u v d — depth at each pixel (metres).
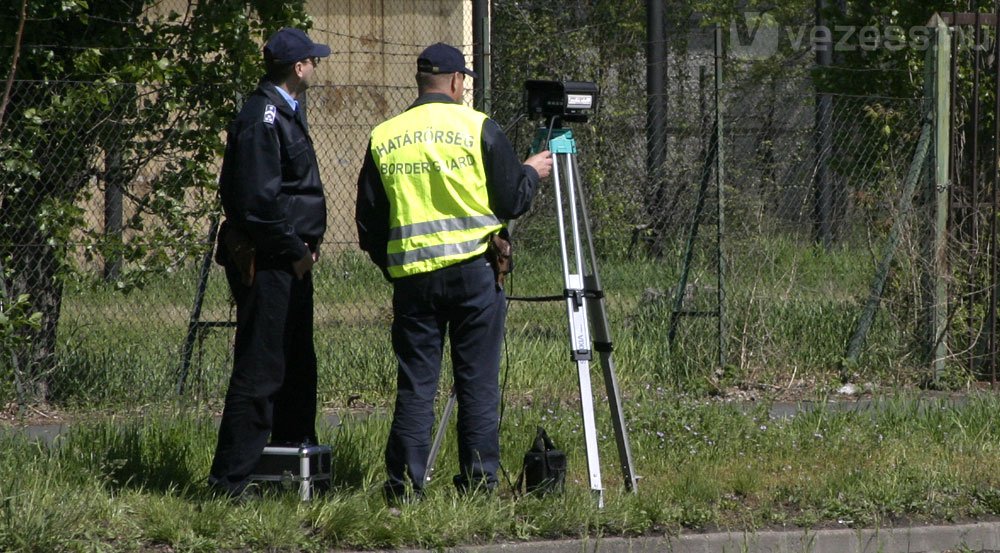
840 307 37.66
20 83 31.06
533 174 22.66
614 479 25.66
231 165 21.95
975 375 36.88
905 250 36.53
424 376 22.56
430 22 56.53
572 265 41.88
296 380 23.36
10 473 23.30
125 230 33.31
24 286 32.00
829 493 24.16
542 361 35.50
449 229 21.92
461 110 22.20
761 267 37.44
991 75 36.97
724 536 22.19
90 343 34.31
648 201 51.03
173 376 33.00
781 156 47.19
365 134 49.41
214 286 37.16
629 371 35.81
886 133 37.34
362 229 22.70
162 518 21.17
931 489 24.12
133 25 32.09
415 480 22.52
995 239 36.22
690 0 64.00
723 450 27.66
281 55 21.88
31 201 31.75
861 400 34.47
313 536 21.14
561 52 58.91
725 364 36.16
